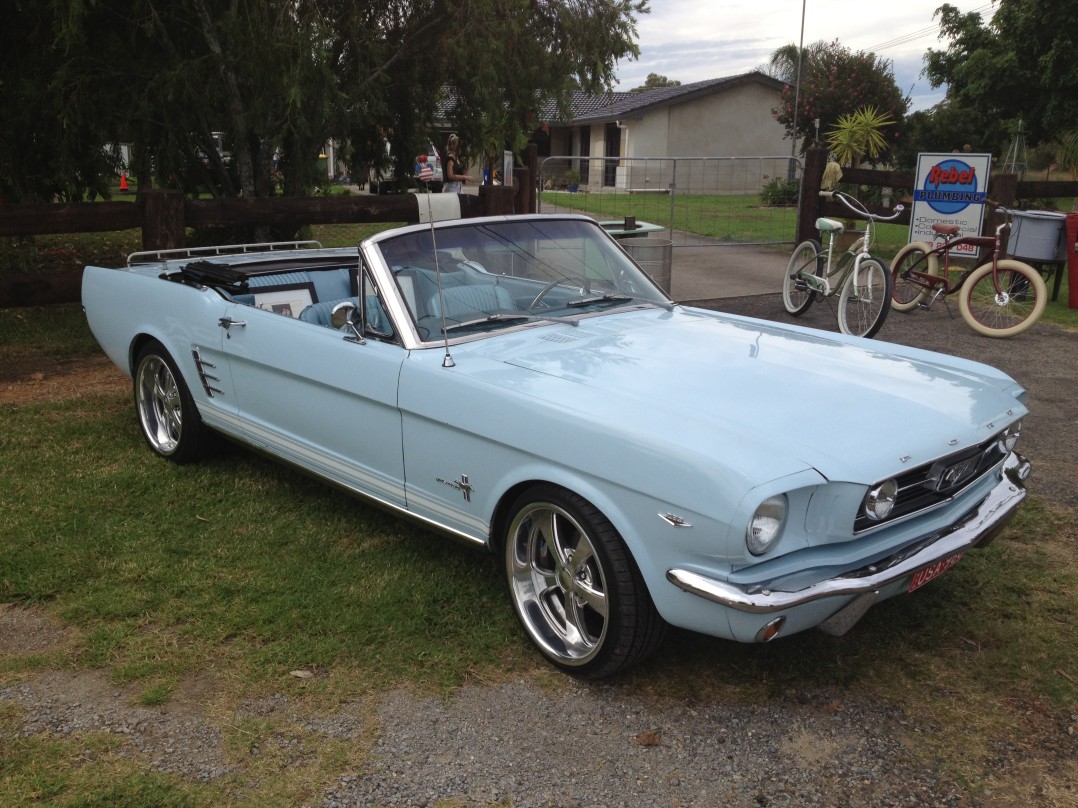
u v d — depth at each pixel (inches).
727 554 100.3
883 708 115.6
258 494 181.2
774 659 126.1
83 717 112.1
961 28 891.4
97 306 213.3
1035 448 209.2
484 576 148.0
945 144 910.4
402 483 143.1
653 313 166.2
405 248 148.5
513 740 109.0
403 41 412.8
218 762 104.3
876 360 141.4
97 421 224.8
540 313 157.2
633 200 486.9
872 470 104.8
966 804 98.8
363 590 142.7
